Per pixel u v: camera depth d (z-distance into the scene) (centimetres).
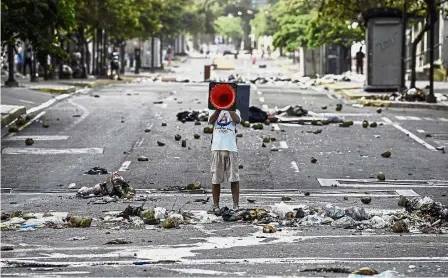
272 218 2766
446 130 5503
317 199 3300
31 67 10200
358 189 3578
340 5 9162
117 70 12781
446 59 10406
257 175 3900
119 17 12094
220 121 2914
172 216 2684
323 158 4353
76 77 11875
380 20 8375
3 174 3916
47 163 4194
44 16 6575
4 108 6059
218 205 2930
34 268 1941
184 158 4325
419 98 7375
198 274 1836
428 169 4078
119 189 3362
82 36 11894
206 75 13425
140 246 2258
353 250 2156
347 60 15188
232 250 2183
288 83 11756
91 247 2248
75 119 5941
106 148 4644
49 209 3048
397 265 1923
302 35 14900
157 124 5609
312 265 1936
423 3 8012
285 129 5388
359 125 5694
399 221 2555
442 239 2369
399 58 8431
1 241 2362
